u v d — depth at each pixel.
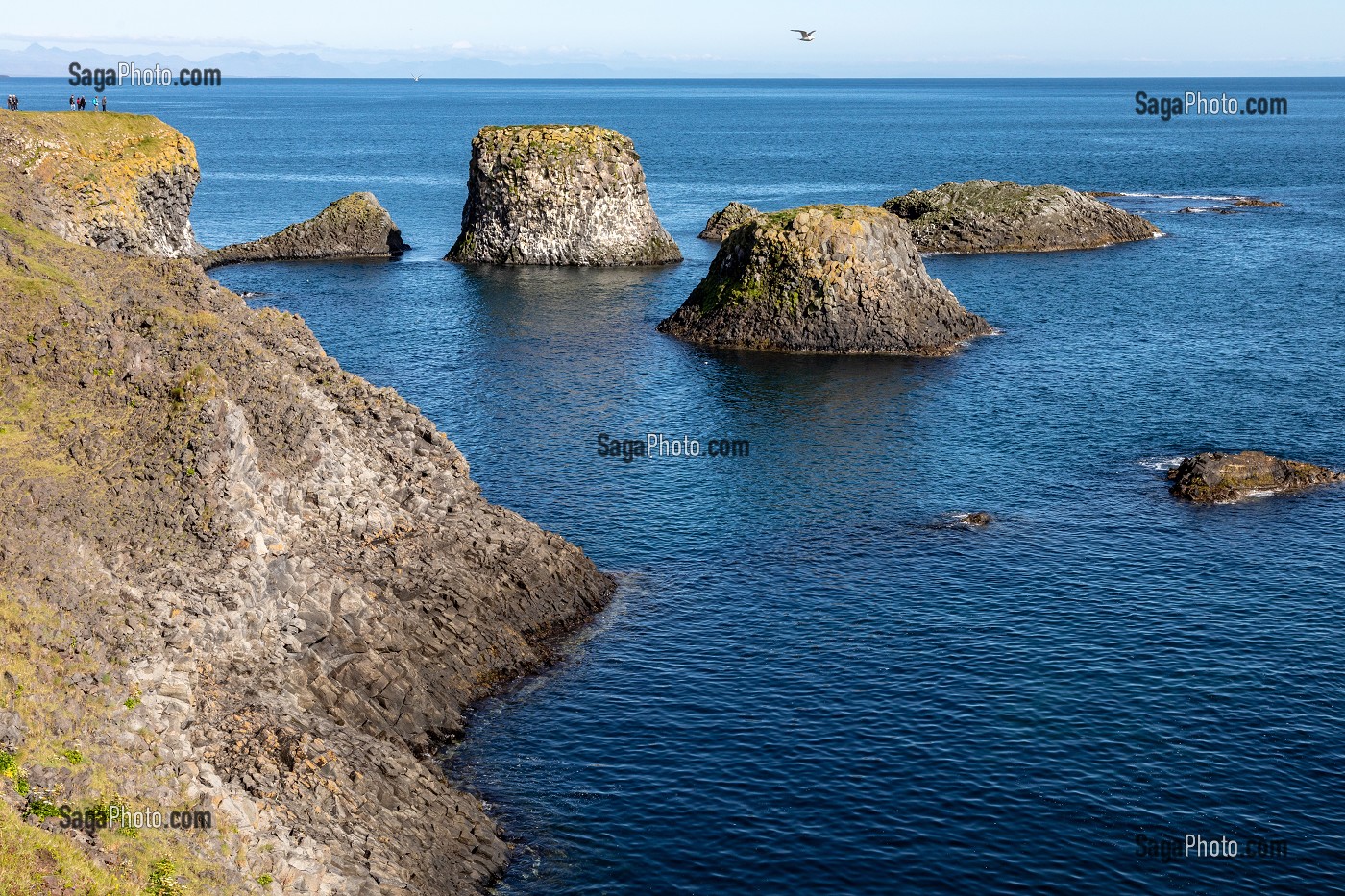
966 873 37.62
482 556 54.53
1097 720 46.00
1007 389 92.62
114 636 38.22
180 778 34.38
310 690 43.25
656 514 67.69
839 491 71.19
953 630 53.69
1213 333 110.38
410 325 116.31
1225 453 73.56
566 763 43.91
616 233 151.38
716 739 45.34
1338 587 57.44
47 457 44.19
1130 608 55.50
